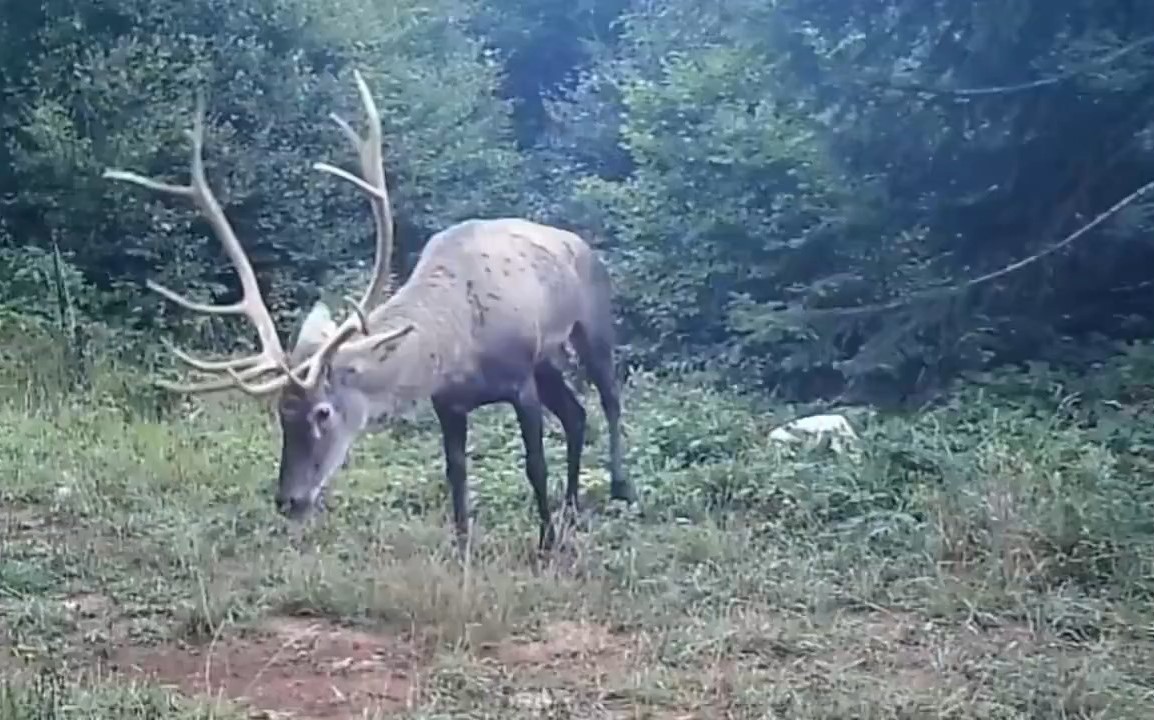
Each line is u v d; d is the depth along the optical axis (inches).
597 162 899.4
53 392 478.9
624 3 1087.0
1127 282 492.4
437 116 737.0
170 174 622.5
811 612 272.8
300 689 233.5
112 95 621.0
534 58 1100.5
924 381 489.1
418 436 438.9
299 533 325.4
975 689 231.6
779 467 365.7
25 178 627.2
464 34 933.2
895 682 235.6
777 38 494.9
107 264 620.1
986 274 492.7
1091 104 463.2
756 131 549.3
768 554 307.4
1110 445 389.4
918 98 472.7
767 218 551.2
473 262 319.6
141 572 296.8
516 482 375.9
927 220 499.2
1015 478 336.2
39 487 361.4
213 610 264.8
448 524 329.4
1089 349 480.7
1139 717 220.7
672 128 608.7
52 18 639.1
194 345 577.9
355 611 270.1
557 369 345.1
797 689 230.5
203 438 426.3
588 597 277.9
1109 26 456.1
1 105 640.4
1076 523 302.5
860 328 506.0
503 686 231.3
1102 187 479.5
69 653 248.2
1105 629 262.1
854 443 385.7
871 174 497.0
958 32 468.4
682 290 575.8
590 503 359.6
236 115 652.1
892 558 304.3
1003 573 286.5
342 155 668.7
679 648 250.2
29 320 543.5
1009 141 473.7
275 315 601.9
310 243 656.4
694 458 400.8
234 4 661.3
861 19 483.8
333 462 292.2
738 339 549.6
